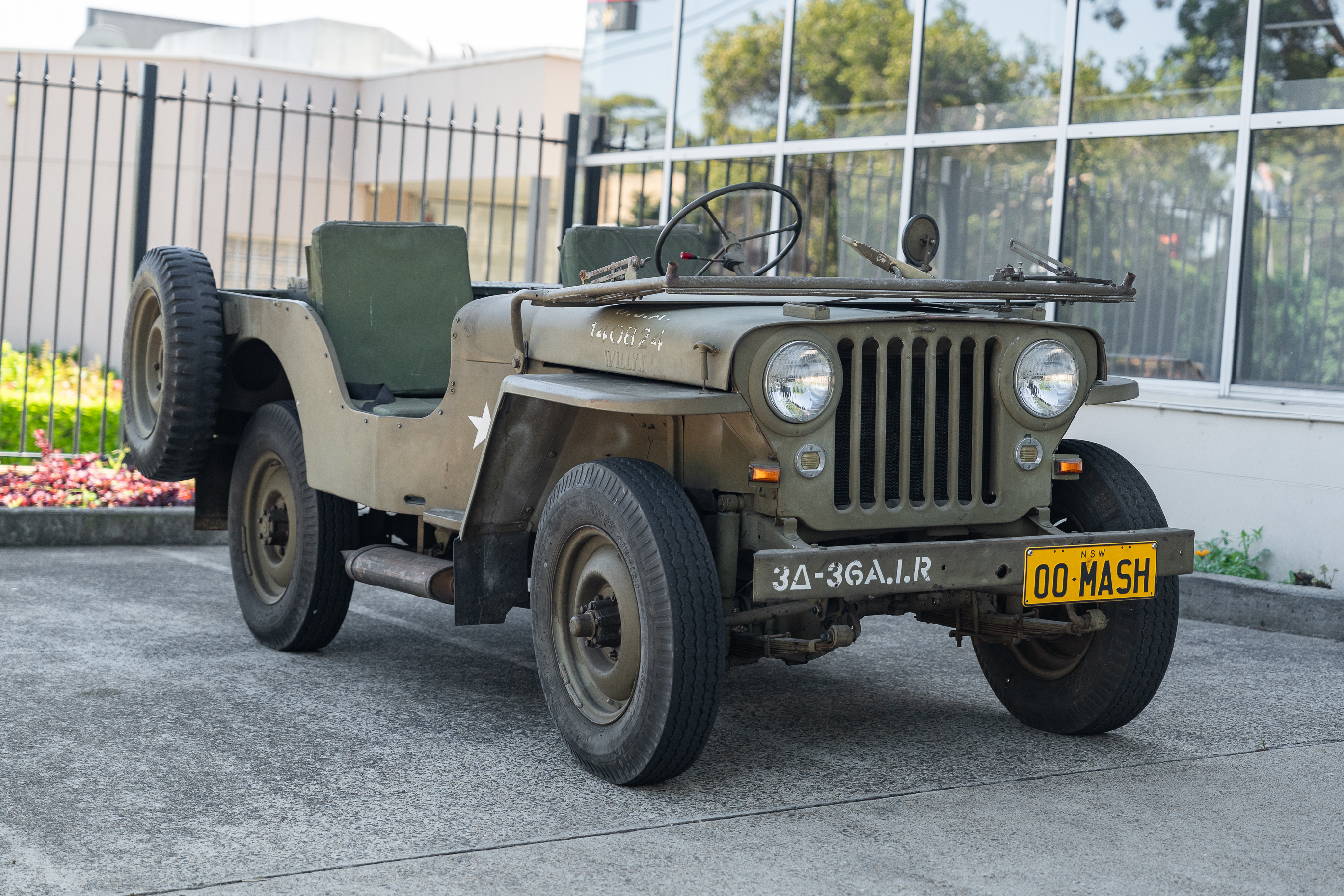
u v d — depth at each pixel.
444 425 4.30
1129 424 6.79
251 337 5.10
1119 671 3.92
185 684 4.47
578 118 9.57
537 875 2.90
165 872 2.86
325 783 3.50
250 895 2.76
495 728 4.07
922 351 3.62
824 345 3.44
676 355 3.48
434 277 5.15
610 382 3.62
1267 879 2.99
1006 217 7.43
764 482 3.46
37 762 3.59
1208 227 6.68
